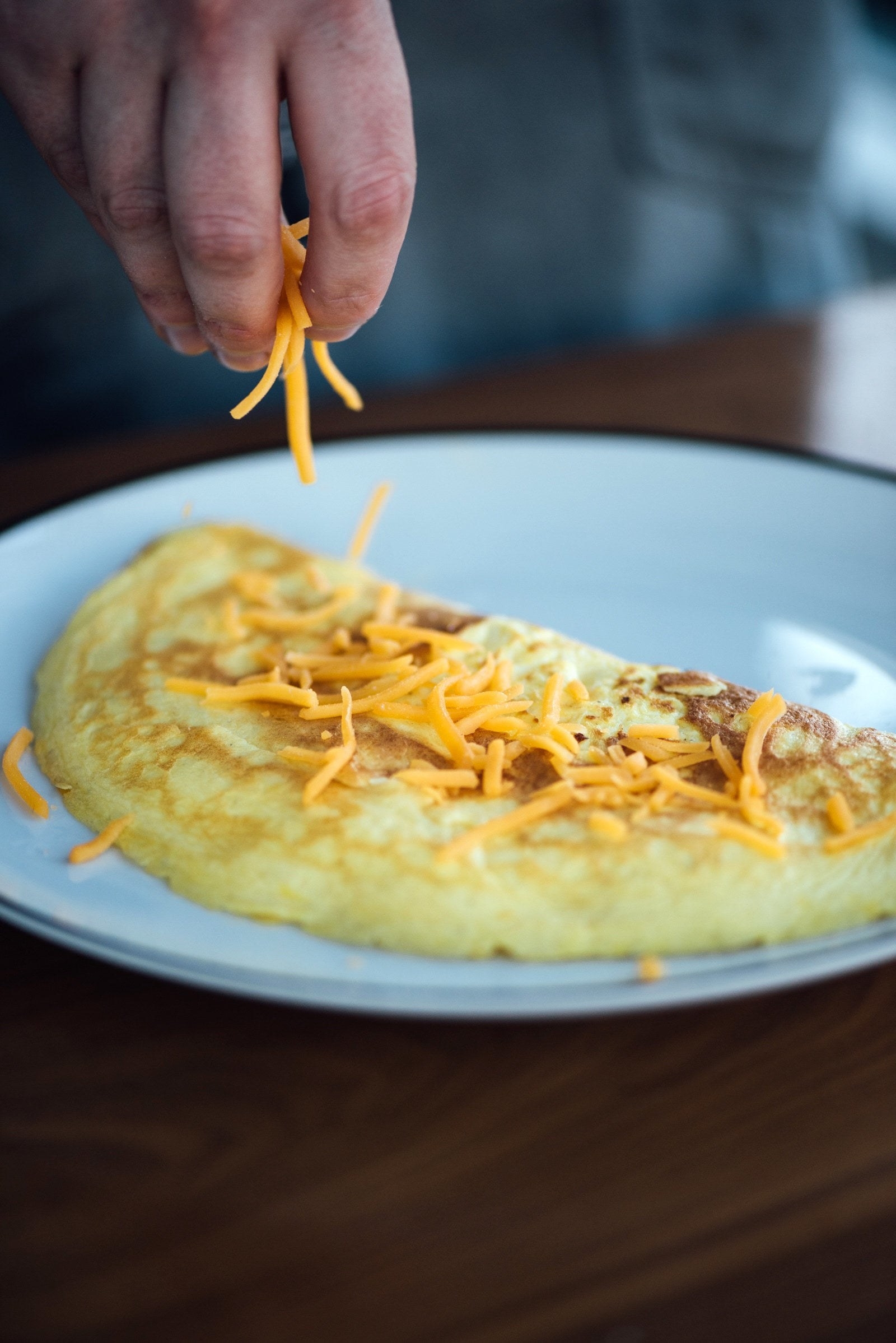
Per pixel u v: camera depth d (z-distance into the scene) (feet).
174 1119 1.09
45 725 1.47
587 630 1.62
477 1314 1.00
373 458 1.86
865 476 1.77
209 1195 1.05
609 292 3.20
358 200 1.22
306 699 1.41
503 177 2.95
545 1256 1.02
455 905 1.21
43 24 1.26
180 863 1.27
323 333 1.36
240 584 1.65
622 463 1.83
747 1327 0.99
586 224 3.10
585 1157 1.07
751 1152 1.07
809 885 1.23
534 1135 1.08
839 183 3.59
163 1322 1.00
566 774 1.32
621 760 1.34
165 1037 1.15
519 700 1.42
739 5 3.01
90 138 1.26
